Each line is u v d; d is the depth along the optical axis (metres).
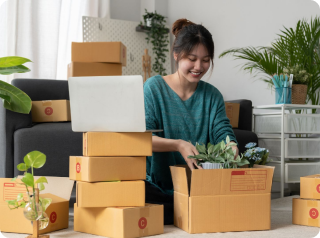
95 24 4.35
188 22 2.05
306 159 2.98
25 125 2.25
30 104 2.12
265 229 1.48
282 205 2.23
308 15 3.17
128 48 4.61
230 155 1.48
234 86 3.88
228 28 3.98
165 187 1.80
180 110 1.83
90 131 1.43
